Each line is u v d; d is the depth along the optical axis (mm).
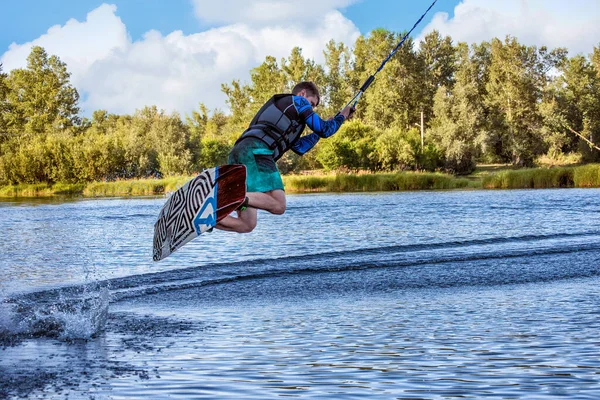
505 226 15914
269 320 6465
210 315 6824
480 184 43750
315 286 8641
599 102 80625
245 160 5383
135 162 60156
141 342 5586
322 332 5809
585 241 12688
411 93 83500
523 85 75062
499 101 77500
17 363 4926
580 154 73875
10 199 42906
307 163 68500
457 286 8328
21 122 99125
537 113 75250
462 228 15633
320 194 38219
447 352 4906
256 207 5363
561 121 75188
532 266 9828
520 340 5215
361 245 12828
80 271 10320
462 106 69500
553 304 6812
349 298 7707
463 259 10773
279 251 12219
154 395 4055
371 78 5906
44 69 99875
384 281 8883
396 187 43844
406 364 4598
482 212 20375
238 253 12055
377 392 3975
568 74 83312
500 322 5969
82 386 4301
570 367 4402
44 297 8148
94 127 100875
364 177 44188
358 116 91438
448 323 6023
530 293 7594
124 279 9414
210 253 12125
